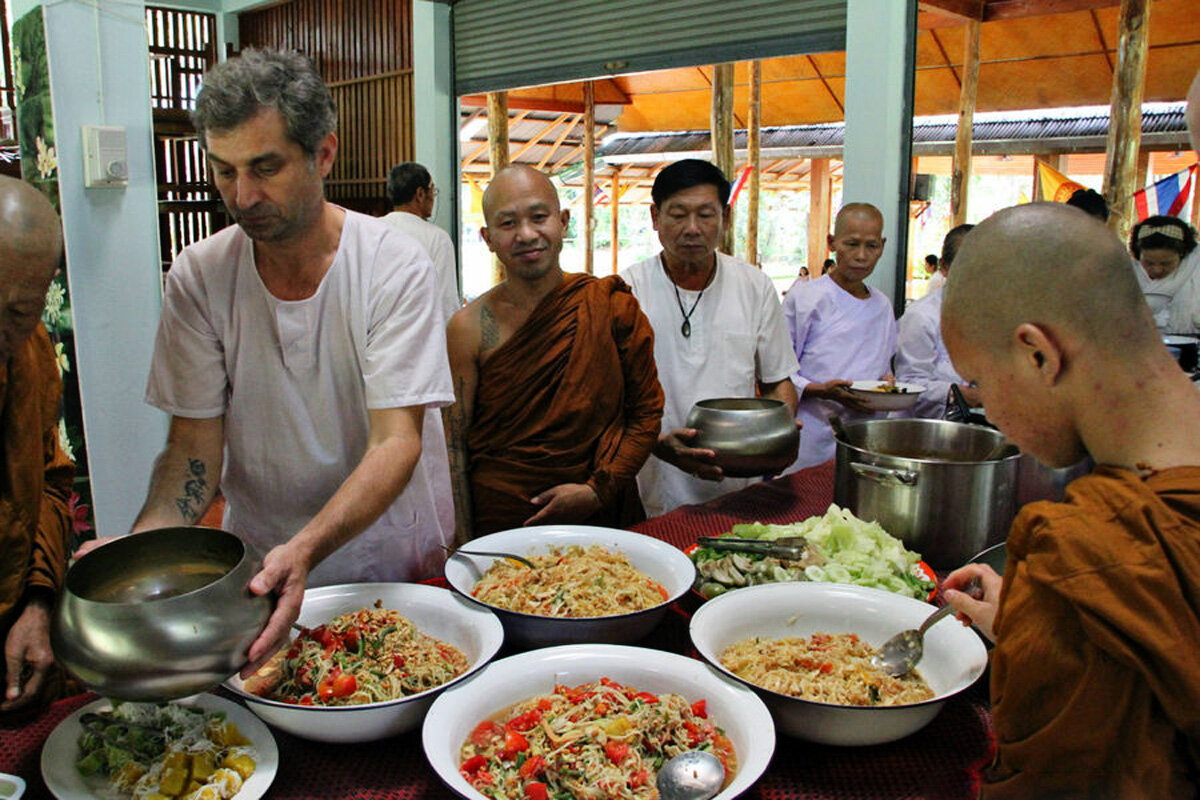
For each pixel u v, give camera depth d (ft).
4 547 3.98
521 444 6.57
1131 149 16.89
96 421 9.49
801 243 51.72
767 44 12.21
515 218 6.25
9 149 12.64
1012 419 2.74
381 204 19.77
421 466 5.52
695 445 6.41
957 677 3.74
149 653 2.88
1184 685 2.15
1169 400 2.47
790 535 5.13
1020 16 19.12
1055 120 26.05
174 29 21.98
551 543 5.01
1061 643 2.34
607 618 3.99
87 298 9.25
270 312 4.74
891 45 10.61
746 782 2.95
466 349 6.63
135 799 3.02
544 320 6.47
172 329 4.84
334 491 5.14
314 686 3.61
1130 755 2.31
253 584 3.23
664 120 34.63
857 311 9.59
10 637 3.90
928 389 9.44
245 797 3.04
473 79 16.85
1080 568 2.27
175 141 18.85
